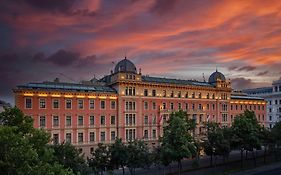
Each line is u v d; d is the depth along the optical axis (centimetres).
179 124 5722
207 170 6694
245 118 7100
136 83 8494
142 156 5378
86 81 9050
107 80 9119
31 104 7044
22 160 2323
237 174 6375
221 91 10588
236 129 6956
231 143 6838
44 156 2791
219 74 10656
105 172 6638
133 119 8475
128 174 6391
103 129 7981
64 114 7444
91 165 5275
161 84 8969
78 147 7525
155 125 8838
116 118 8225
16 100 6900
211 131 6912
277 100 14900
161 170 6769
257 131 7044
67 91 7494
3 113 2981
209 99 10206
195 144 6128
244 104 11525
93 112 7862
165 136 5741
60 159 4091
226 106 10756
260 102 12106
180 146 5566
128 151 5347
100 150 5378
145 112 8700
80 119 7681
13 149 2309
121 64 8600
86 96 7775
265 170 6806
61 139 7356
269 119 15238
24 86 7106
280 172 6581
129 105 8425
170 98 9212
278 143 8119
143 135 8594
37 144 2870
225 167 7062
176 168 6981
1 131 2288
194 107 9781
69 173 2745
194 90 9844
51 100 7300
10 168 2288
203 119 9938
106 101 8100
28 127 2952
